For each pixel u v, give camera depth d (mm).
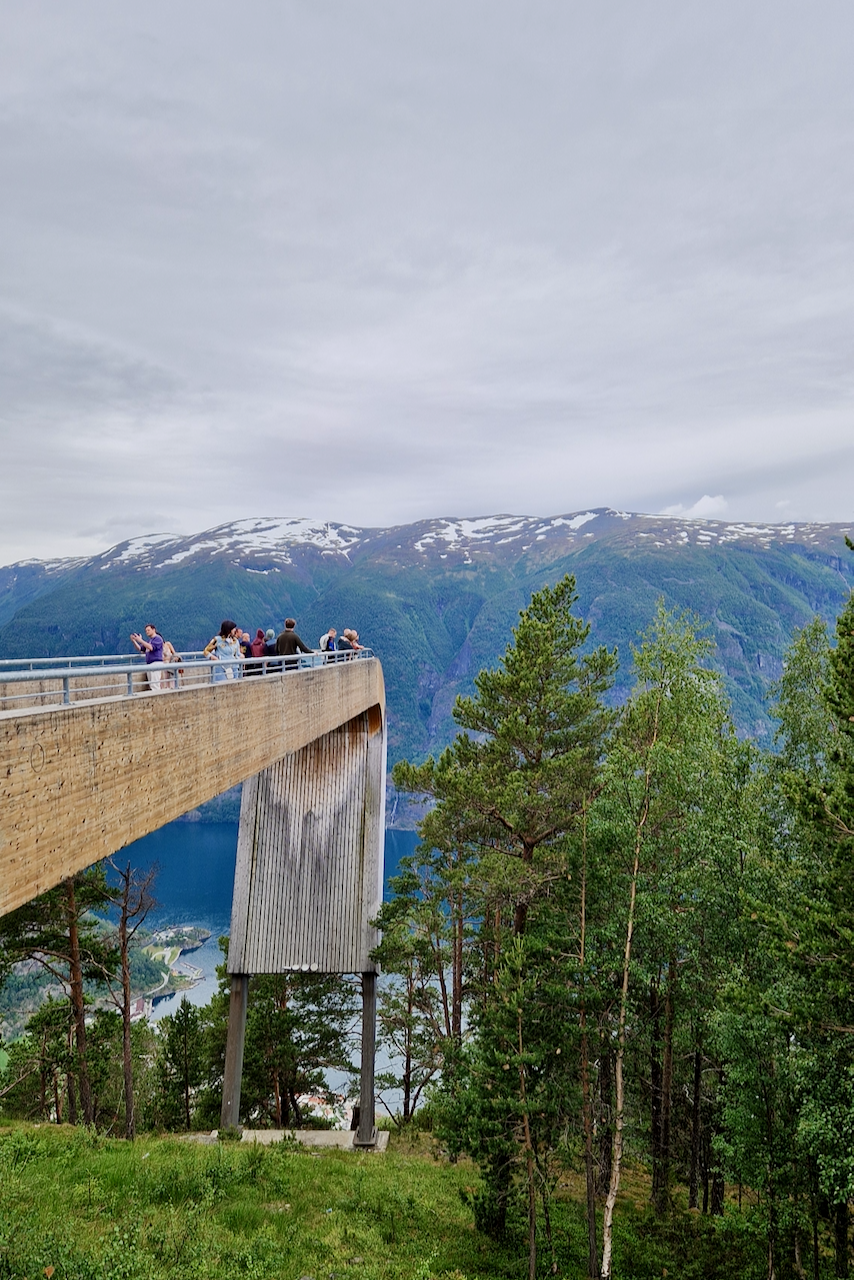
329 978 31234
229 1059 24781
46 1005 26234
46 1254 9227
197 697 9422
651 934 16953
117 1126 28516
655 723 18531
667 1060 20391
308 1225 14062
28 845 5707
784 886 15570
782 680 21547
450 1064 18750
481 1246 15242
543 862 18531
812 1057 12961
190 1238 11508
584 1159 16766
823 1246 18406
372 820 25922
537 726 20797
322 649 20000
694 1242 17797
